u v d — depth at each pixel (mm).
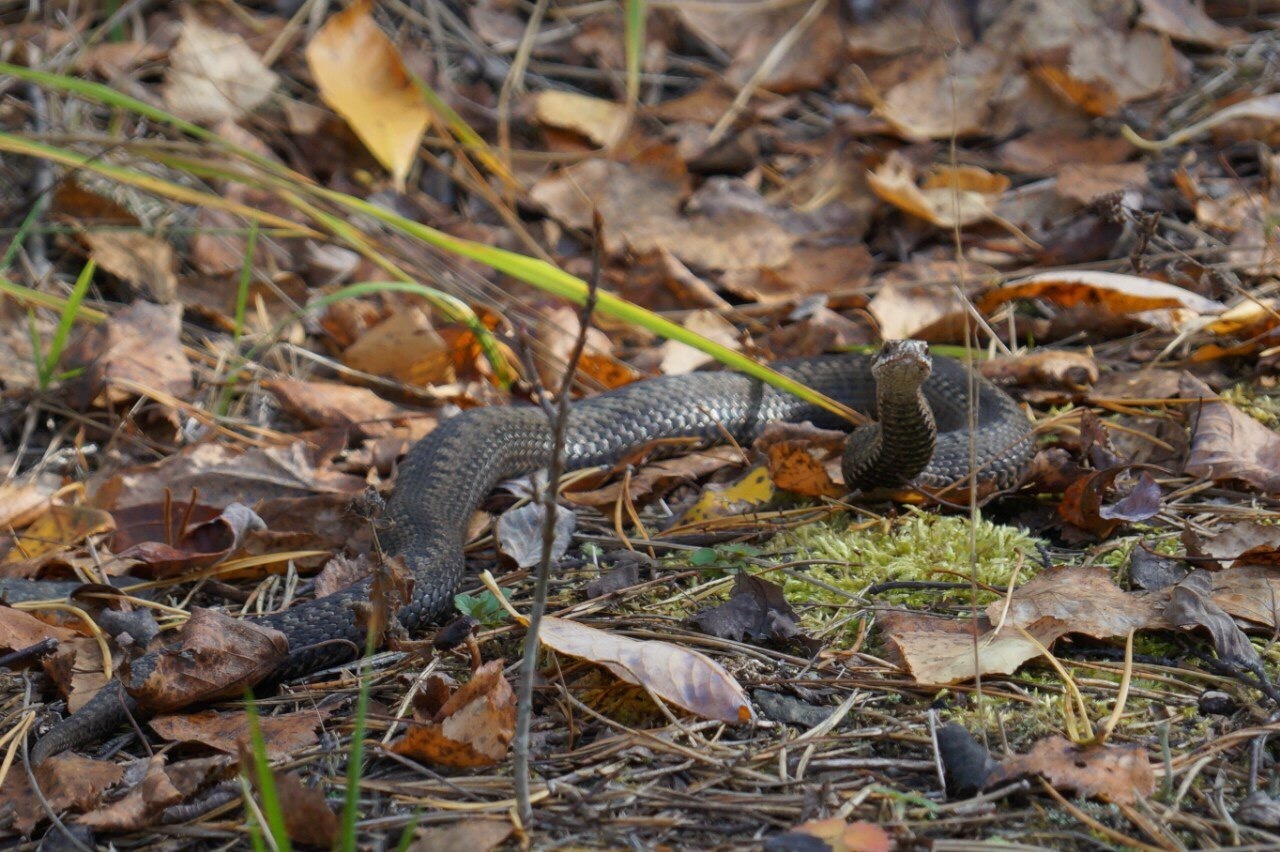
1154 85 14680
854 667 6945
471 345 11734
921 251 13352
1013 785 5754
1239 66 15070
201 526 8805
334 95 12242
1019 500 9211
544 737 6391
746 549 8172
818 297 12602
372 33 12320
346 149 14523
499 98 15367
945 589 7730
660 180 13828
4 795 6121
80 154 12078
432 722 6223
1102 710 6449
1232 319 10695
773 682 6801
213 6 16062
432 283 12383
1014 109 14742
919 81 14859
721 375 11461
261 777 4816
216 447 9734
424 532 8656
